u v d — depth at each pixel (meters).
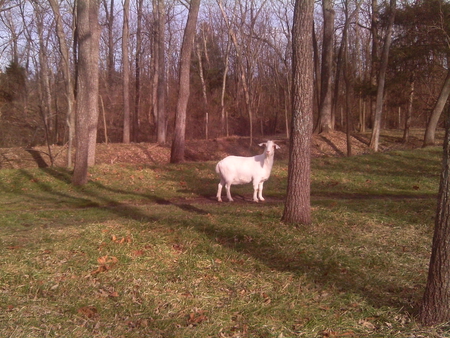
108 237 8.11
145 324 4.95
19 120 28.84
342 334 4.72
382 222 9.85
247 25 31.45
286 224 9.15
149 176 16.81
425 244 8.12
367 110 41.47
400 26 28.36
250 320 5.04
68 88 17.69
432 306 4.73
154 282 6.13
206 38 41.38
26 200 13.47
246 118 38.84
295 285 6.05
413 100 32.19
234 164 13.11
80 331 4.80
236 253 7.34
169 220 9.82
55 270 6.54
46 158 22.48
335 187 15.79
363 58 44.28
